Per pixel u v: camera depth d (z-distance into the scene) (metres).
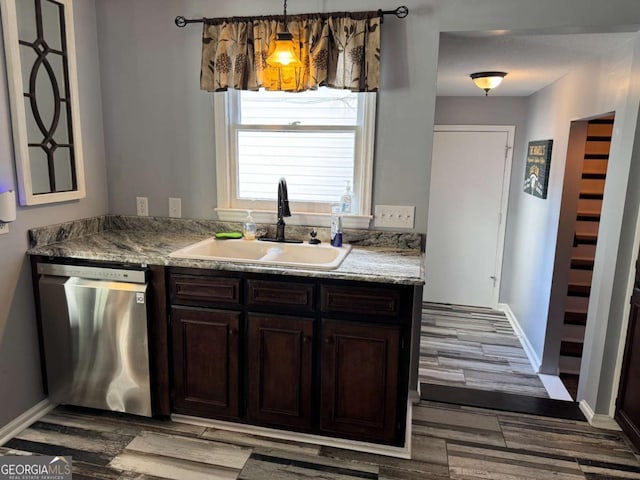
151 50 2.60
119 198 2.81
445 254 5.12
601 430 2.37
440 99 4.83
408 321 1.97
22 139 2.17
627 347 2.28
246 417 2.23
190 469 2.02
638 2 2.09
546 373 3.56
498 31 2.25
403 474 2.02
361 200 2.51
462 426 2.39
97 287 2.20
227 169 2.65
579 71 3.15
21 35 2.17
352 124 2.51
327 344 2.06
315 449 2.17
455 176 4.95
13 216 2.12
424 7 2.27
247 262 2.11
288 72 2.30
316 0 2.36
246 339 2.15
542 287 3.71
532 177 4.22
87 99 2.61
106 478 1.96
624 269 2.29
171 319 2.21
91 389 2.33
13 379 2.23
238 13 2.45
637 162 2.20
